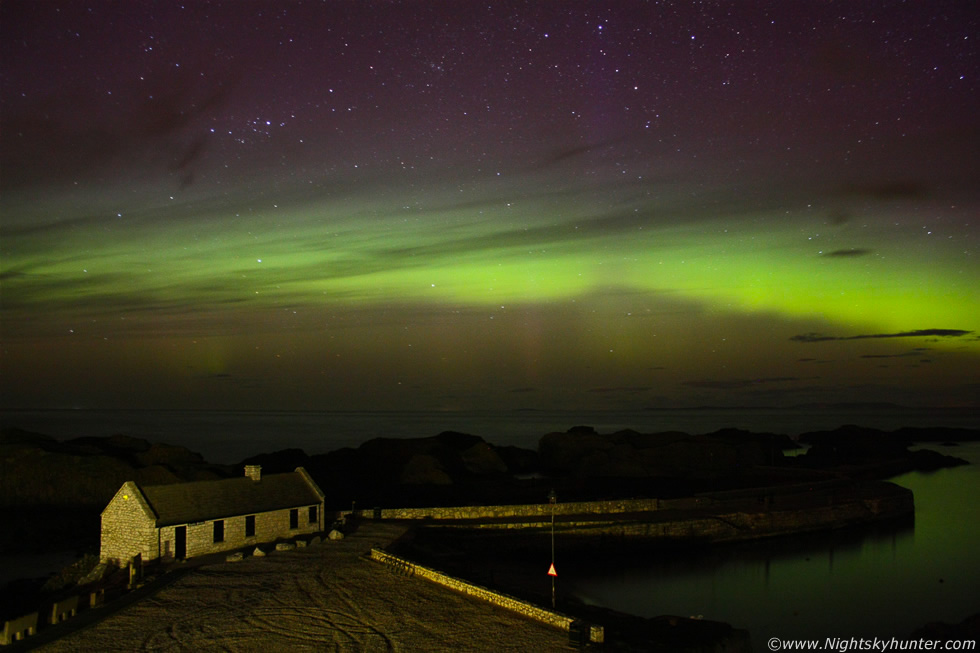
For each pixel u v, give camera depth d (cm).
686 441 10188
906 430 17412
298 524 4784
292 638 2902
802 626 4094
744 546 6072
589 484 8175
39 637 2902
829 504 6838
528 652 2780
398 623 3081
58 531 5975
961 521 7231
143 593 3488
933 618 4272
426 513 5772
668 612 4312
